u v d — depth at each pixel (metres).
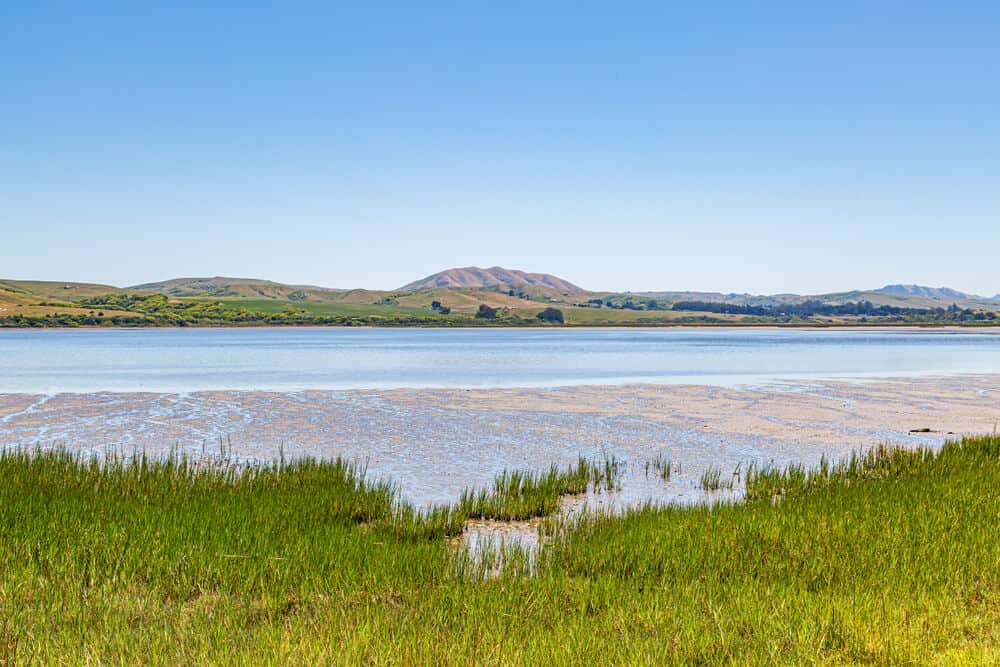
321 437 25.80
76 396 37.00
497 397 37.69
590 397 37.88
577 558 11.38
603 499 17.72
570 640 7.72
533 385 44.31
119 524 12.05
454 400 36.34
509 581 9.97
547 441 25.45
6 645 7.64
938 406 35.09
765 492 17.56
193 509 13.45
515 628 8.30
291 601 9.49
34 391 39.34
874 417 31.47
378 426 28.23
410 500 17.23
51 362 64.81
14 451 22.36
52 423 28.36
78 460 18.12
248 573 10.12
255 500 14.58
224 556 10.65
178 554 10.69
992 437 22.77
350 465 21.09
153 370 55.25
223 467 20.23
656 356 80.38
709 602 8.97
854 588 9.66
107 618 8.43
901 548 11.02
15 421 28.80
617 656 7.36
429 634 7.87
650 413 32.31
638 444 25.08
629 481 19.72
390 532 13.69
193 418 29.91
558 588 9.73
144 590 9.59
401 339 147.50
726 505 14.86
